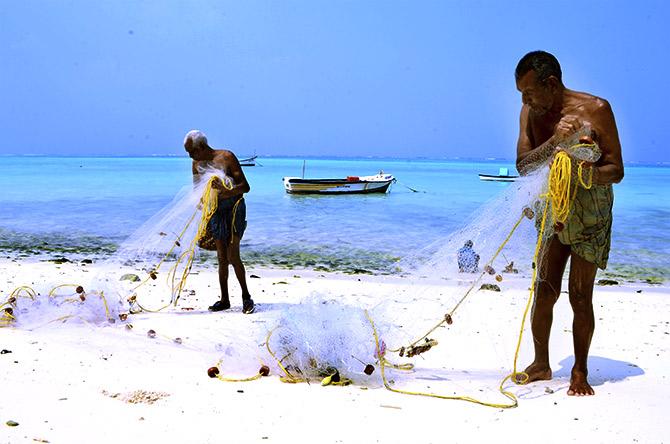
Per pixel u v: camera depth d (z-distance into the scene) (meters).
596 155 4.30
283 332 5.08
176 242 7.69
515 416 4.20
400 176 80.62
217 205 7.16
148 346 5.67
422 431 3.93
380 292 8.58
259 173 81.25
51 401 4.21
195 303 7.81
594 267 4.57
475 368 5.33
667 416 4.20
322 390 4.69
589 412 4.27
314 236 16.48
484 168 139.88
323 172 90.25
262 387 4.70
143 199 29.08
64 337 5.84
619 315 7.55
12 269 9.98
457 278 5.75
